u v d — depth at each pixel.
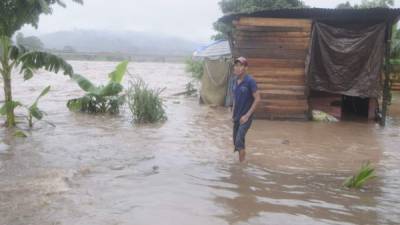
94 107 14.59
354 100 17.44
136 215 5.41
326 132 12.40
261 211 5.72
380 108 16.98
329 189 6.85
